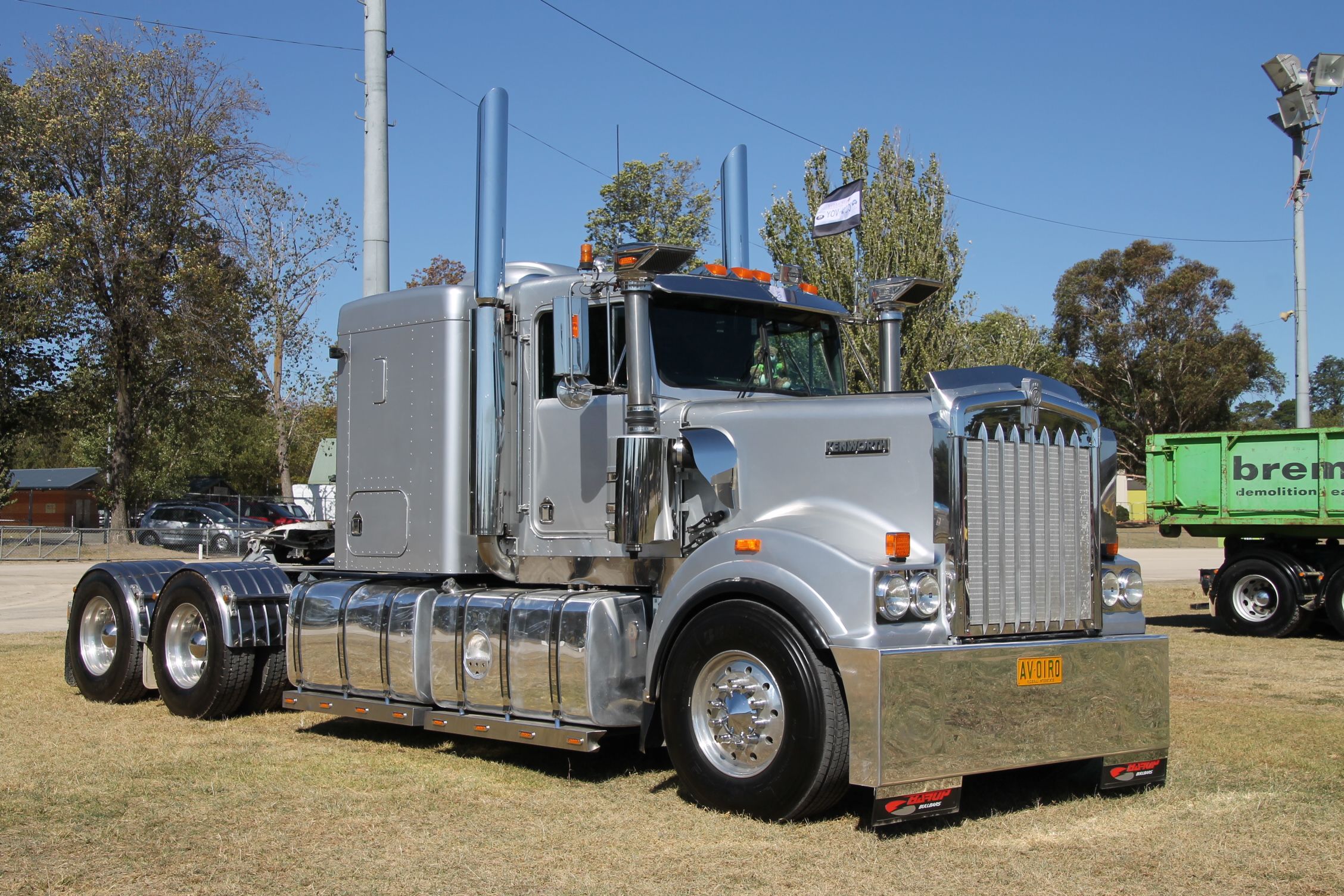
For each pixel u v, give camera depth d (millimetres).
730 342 6508
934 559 5172
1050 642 5324
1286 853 4742
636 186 36750
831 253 20203
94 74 36000
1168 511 14211
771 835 4938
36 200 34719
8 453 38656
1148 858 4660
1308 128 18281
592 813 5344
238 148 37688
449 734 6852
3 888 4258
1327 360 108688
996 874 4426
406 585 6984
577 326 5852
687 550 5898
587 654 5770
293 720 7863
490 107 6797
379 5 11156
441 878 4375
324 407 46625
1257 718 7859
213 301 36500
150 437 42594
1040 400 5543
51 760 6504
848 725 4922
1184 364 55219
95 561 31656
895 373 7176
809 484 5586
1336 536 13383
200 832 5016
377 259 11023
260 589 7812
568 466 6441
